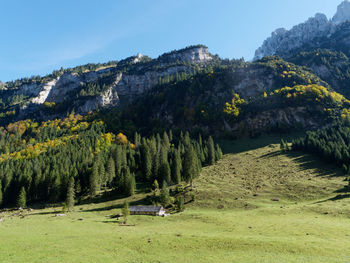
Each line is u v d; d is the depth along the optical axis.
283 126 186.75
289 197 79.38
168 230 52.91
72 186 86.31
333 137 137.50
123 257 35.25
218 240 41.47
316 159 123.31
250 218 59.47
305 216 57.16
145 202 87.75
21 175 110.94
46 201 104.50
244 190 90.56
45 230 52.50
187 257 34.78
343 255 32.88
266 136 186.38
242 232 47.84
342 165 104.56
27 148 190.12
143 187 108.88
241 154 153.00
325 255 33.34
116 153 130.88
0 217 78.56
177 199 84.50
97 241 42.78
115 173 120.75
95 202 94.06
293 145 145.50
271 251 35.78
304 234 43.53
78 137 196.00
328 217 54.81
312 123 185.25
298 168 113.06
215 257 34.28
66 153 155.50
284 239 40.59
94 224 60.47
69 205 82.12
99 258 34.53
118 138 194.62
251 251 36.16
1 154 183.00
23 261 32.69
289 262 31.00
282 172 109.19
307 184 88.12
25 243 40.59
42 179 108.56
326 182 88.62
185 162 103.50
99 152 149.88
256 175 109.00
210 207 76.81
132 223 62.69
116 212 77.62
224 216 63.03
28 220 67.69
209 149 144.12
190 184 101.81
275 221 54.47
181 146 157.62
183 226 56.75
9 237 44.22
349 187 78.06
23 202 94.06
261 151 153.12
